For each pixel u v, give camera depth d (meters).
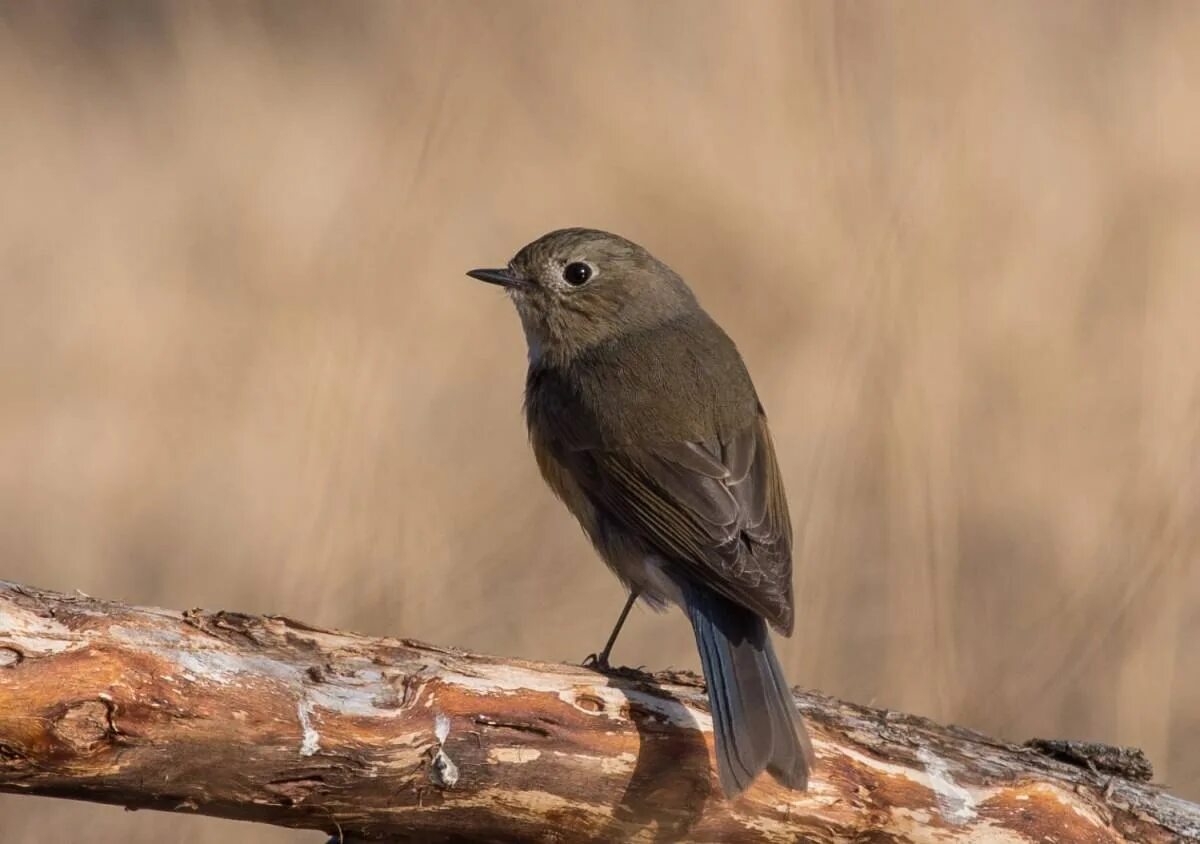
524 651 12.67
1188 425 13.48
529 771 7.38
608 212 18.39
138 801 6.95
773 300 16.36
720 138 18.03
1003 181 17.66
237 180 19.91
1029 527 13.93
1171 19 21.41
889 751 7.88
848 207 15.50
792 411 15.20
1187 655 12.62
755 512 8.99
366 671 7.15
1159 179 17.91
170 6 22.89
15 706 6.61
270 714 6.92
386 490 12.48
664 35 19.91
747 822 7.70
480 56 19.44
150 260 19.06
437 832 7.44
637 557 9.29
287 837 11.03
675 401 9.43
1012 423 14.80
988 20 19.56
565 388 9.86
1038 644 12.16
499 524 14.00
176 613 6.96
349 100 21.33
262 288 17.20
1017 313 15.51
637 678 7.78
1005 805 7.83
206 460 15.81
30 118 22.22
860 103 16.55
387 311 15.98
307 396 13.33
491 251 18.41
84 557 14.93
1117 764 8.08
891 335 12.67
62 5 23.39
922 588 11.77
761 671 7.95
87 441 16.31
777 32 18.05
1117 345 15.76
